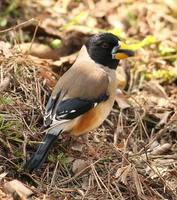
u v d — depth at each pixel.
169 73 14.25
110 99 11.30
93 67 11.38
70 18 15.77
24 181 10.45
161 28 15.80
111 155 11.38
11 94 11.77
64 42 14.73
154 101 13.33
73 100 10.81
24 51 13.64
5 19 14.83
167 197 10.90
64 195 10.31
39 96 11.82
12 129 11.01
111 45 11.54
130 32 15.73
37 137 11.12
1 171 10.43
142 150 11.75
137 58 14.61
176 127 12.55
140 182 10.81
